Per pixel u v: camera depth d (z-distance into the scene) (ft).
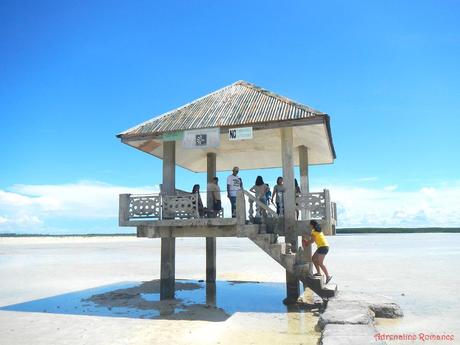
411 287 47.91
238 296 42.86
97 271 68.64
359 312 27.14
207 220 34.91
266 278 57.06
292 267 33.24
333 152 46.34
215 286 49.78
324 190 36.09
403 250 120.37
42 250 142.20
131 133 38.75
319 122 34.09
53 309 36.37
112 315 33.65
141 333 27.73
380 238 246.88
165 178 38.55
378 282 52.11
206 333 27.66
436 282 51.96
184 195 35.83
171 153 38.91
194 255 108.06
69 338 26.66
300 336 26.68
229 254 107.14
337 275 59.26
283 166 36.50
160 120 40.14
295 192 38.37
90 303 39.04
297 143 44.06
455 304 37.42
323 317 26.05
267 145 45.16
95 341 25.89
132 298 41.47
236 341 25.64
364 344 20.31
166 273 39.63
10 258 101.91
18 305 38.34
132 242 234.79
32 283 53.78
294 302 37.68
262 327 29.27
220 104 40.83
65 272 67.10
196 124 37.35
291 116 34.96
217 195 42.04
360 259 87.81
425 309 35.04
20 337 26.96
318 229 35.24
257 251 120.47
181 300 40.42
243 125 35.68
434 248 130.52
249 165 55.01
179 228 36.86
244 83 44.21
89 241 251.80
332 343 20.51
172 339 26.17
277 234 36.78
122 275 62.64
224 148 46.55
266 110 37.35
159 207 36.17
